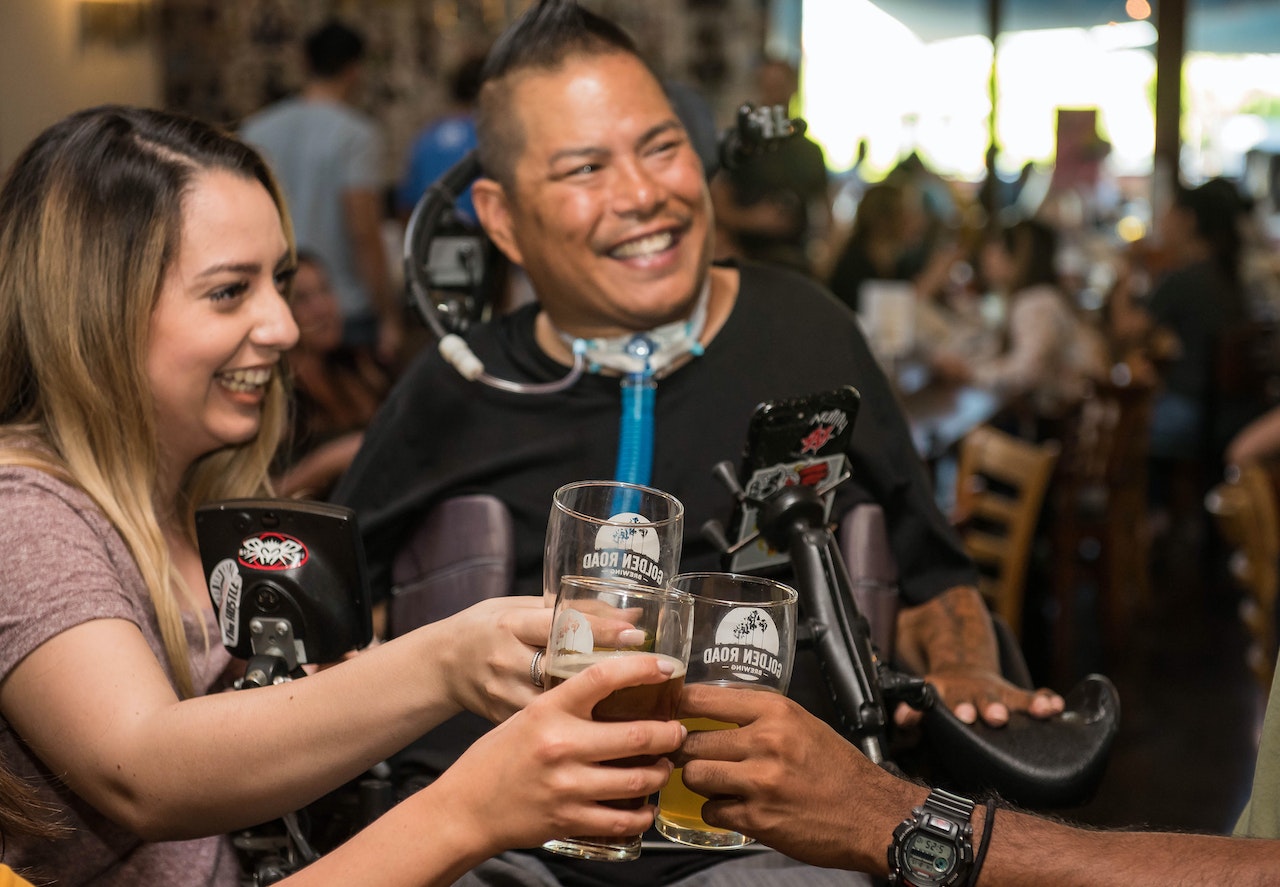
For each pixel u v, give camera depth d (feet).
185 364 4.51
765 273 5.63
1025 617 14.17
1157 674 14.78
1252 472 8.19
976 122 33.86
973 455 11.44
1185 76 30.37
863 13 33.68
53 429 4.49
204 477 5.13
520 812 3.02
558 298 5.23
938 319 17.12
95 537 4.27
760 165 12.83
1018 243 17.53
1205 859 3.63
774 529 4.41
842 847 3.64
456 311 5.38
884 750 4.74
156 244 4.40
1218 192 19.26
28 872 4.25
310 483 7.61
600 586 3.18
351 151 15.26
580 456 5.27
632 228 4.98
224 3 25.61
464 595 5.21
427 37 25.86
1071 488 14.05
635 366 5.18
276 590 4.09
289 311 4.73
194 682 4.67
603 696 2.98
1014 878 3.64
